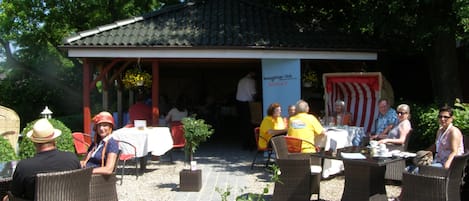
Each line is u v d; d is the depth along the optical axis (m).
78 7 18.02
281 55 10.28
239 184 7.36
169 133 8.79
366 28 10.84
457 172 4.91
